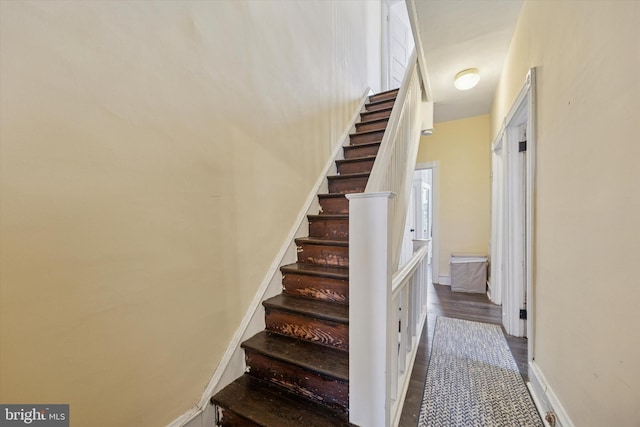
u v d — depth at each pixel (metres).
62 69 0.90
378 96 3.80
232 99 1.62
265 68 1.92
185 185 1.32
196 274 1.37
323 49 2.73
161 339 1.20
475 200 4.14
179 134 1.29
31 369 0.84
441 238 4.37
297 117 2.29
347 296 1.74
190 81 1.35
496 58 2.62
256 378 1.57
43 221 0.86
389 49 4.81
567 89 1.32
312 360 1.44
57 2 0.89
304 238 2.21
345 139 3.12
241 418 1.33
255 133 1.81
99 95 0.99
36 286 0.84
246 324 1.66
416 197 6.02
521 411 1.59
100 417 0.99
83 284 0.95
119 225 1.05
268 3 1.96
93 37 0.97
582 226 1.18
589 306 1.12
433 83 3.09
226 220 1.56
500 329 2.73
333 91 2.92
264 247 1.87
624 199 0.91
